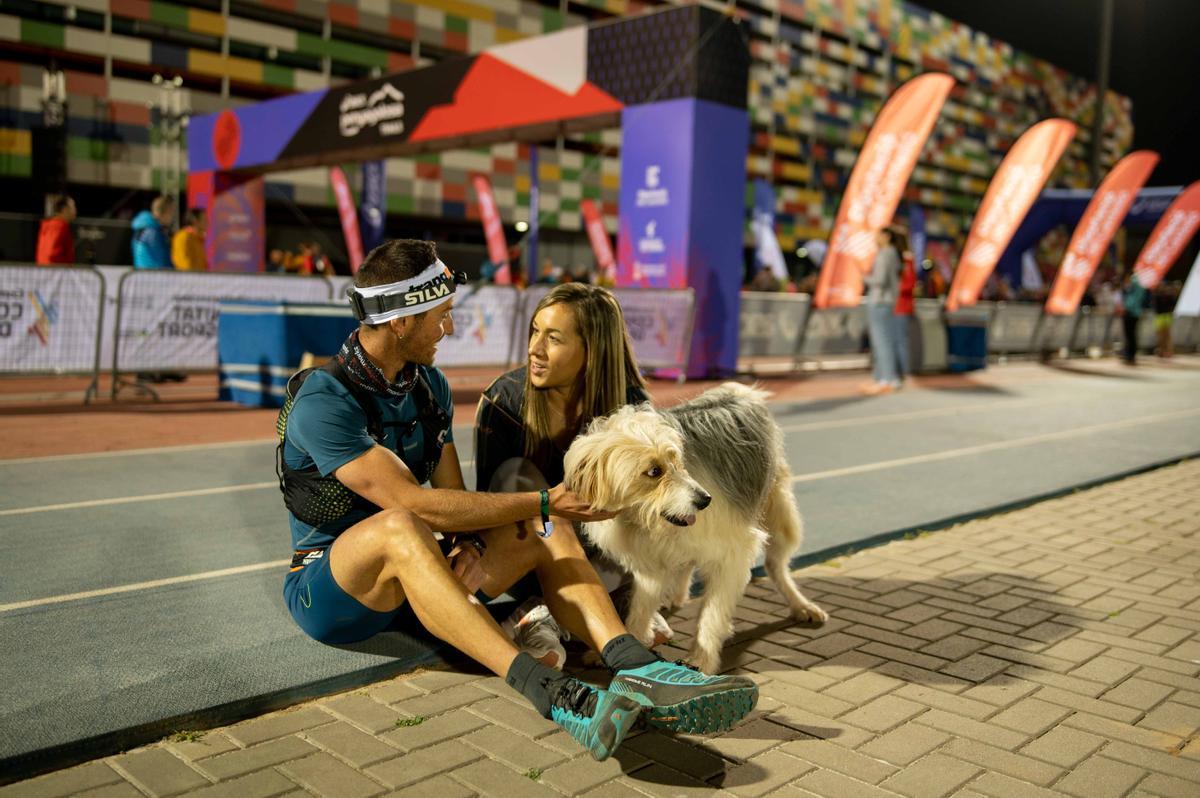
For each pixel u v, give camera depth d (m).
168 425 8.05
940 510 5.40
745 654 3.28
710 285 12.48
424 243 2.70
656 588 3.04
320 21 27.08
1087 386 13.01
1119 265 34.91
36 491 5.47
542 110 13.68
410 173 28.42
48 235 9.65
